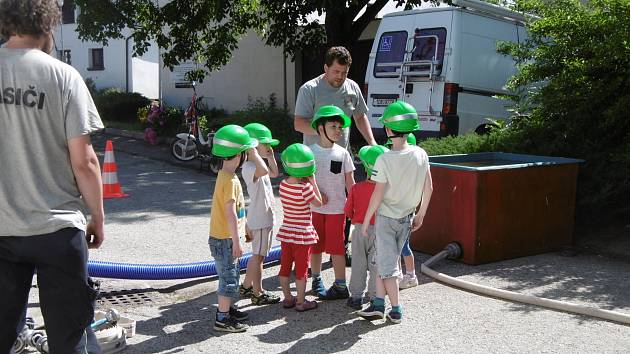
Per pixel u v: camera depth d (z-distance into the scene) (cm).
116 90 2166
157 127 1523
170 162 1218
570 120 671
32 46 257
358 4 1286
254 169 450
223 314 409
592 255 594
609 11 667
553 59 695
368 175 444
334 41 1328
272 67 1647
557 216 600
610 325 414
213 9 1321
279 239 446
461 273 530
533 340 391
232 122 1403
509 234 567
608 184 618
